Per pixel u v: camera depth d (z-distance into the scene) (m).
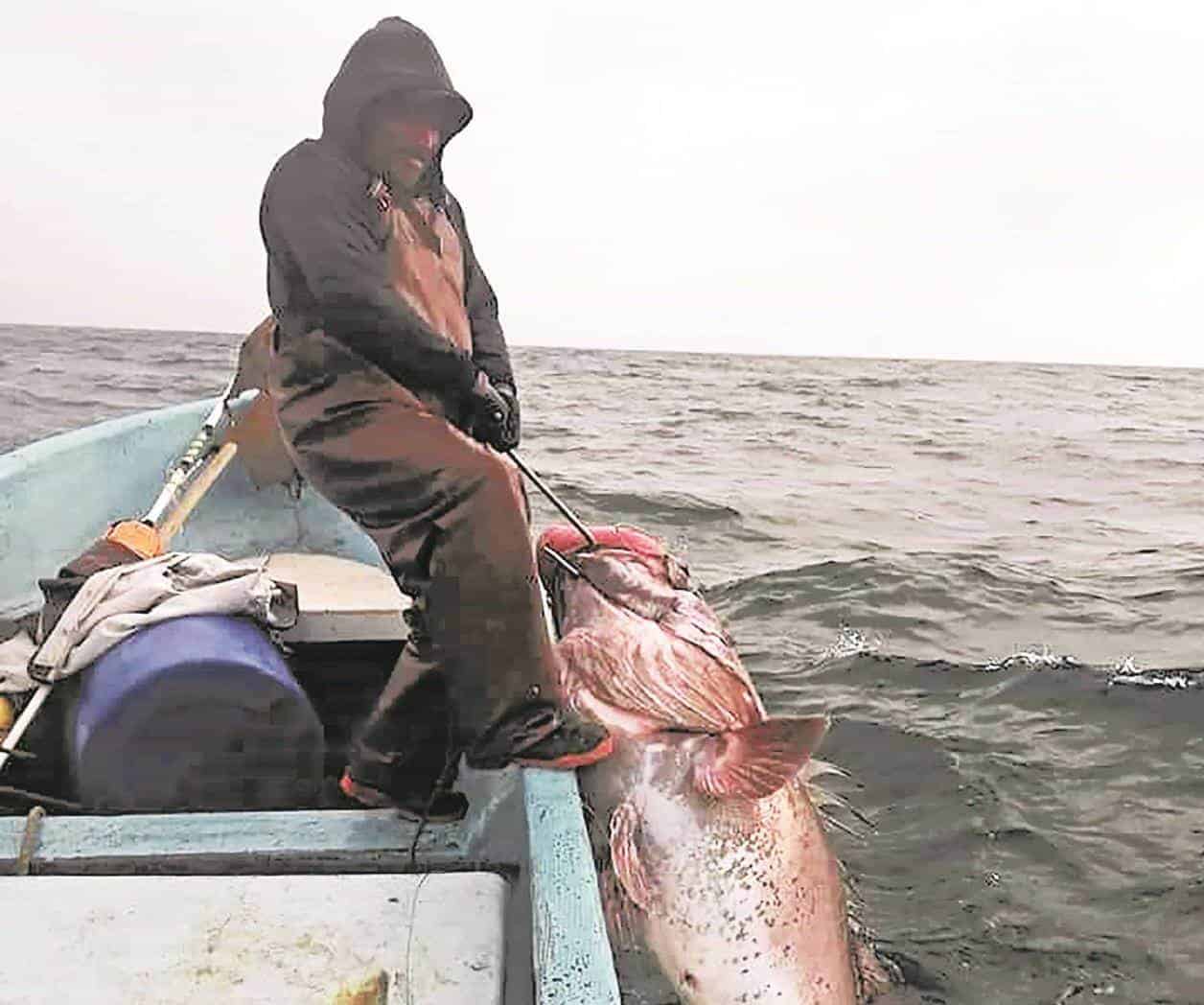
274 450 5.34
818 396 36.69
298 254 2.28
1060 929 4.53
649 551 4.13
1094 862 5.00
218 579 3.48
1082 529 13.53
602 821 3.61
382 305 2.26
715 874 3.66
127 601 3.31
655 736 3.67
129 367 34.09
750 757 3.50
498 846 2.62
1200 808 5.49
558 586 4.06
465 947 2.19
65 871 2.51
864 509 14.16
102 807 3.11
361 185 2.36
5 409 21.39
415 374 2.31
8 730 3.28
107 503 5.20
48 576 4.81
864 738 6.22
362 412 2.36
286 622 3.50
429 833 2.65
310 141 2.39
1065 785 5.70
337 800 3.38
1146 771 5.87
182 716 3.11
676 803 3.63
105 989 2.06
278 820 2.67
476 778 2.88
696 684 3.81
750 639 8.09
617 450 19.38
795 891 3.84
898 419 28.84
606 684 3.72
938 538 12.45
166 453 5.52
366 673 4.16
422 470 2.37
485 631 2.50
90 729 3.07
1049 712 6.68
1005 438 24.47
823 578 9.88
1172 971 4.32
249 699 3.14
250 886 2.35
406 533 2.43
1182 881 4.85
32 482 4.73
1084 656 7.75
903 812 5.38
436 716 2.66
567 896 2.21
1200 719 6.56
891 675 7.27
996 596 9.51
